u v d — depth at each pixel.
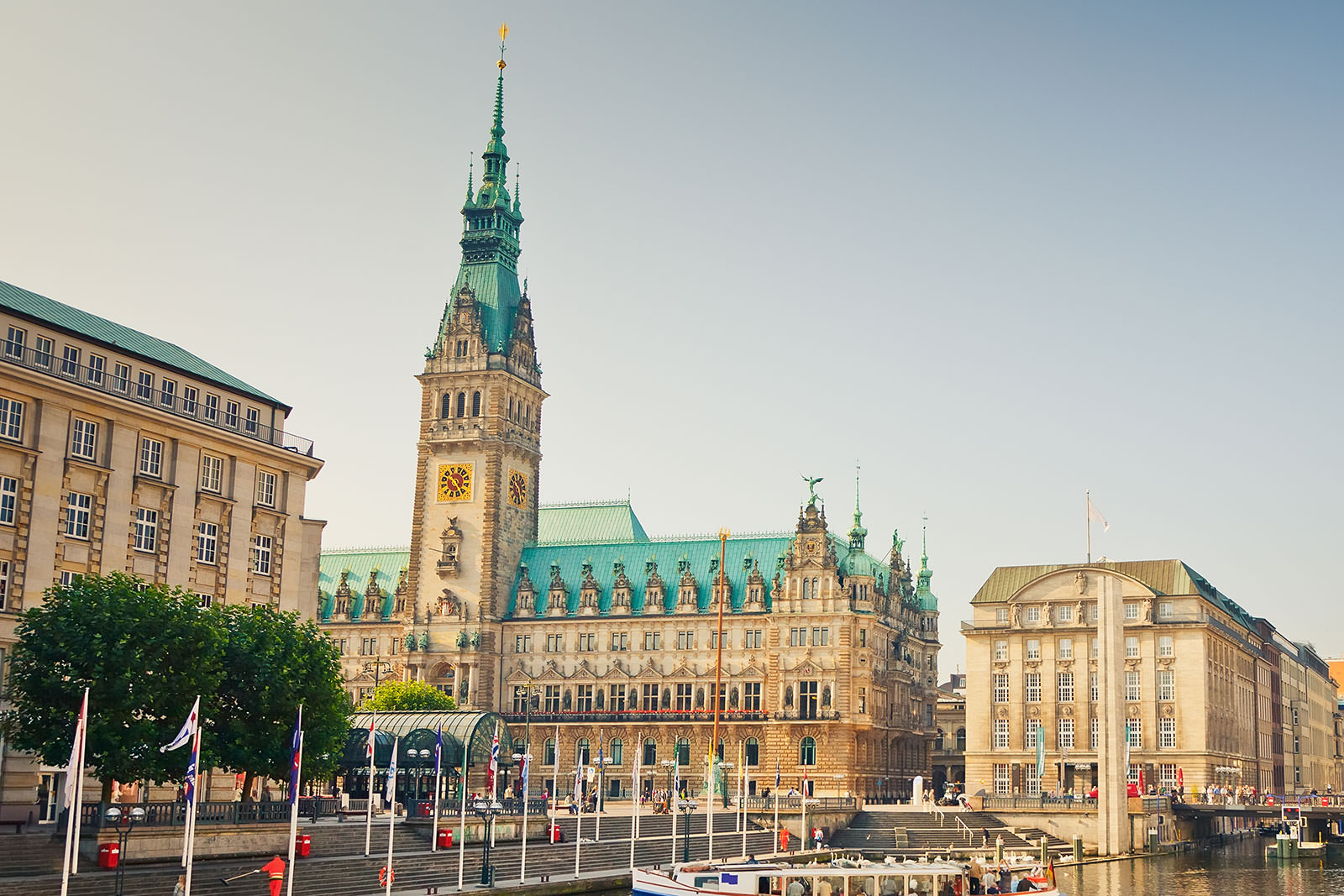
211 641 91.38
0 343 102.56
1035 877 96.94
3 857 80.12
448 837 110.12
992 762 198.75
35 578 102.31
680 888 89.94
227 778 118.62
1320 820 196.50
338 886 92.44
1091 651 197.25
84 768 88.19
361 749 135.12
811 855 132.50
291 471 126.25
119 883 77.06
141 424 111.69
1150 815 165.62
